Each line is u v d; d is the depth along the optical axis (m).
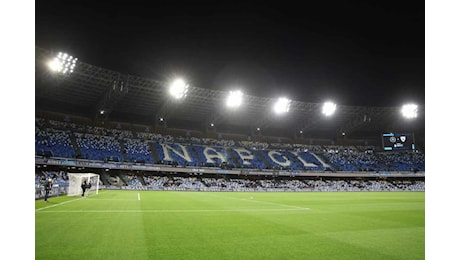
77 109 50.38
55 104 48.16
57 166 43.50
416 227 11.06
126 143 50.81
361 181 59.41
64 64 34.47
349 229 10.43
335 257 6.63
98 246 7.24
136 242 7.75
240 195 33.41
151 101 48.69
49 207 16.17
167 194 32.59
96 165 43.31
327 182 57.38
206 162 52.91
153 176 49.50
